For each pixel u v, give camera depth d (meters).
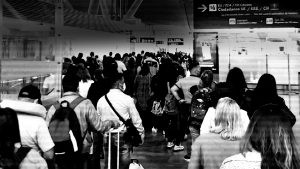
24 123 2.38
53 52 5.09
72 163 2.89
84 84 5.13
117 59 8.59
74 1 8.74
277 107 1.61
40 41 5.05
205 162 2.22
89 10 9.07
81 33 9.12
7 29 5.07
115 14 9.71
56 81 4.86
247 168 1.54
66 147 2.83
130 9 9.83
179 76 6.60
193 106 4.35
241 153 1.62
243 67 9.12
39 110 2.50
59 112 2.89
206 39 9.73
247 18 9.62
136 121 3.57
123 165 3.55
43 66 4.89
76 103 3.08
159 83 6.22
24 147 2.17
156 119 7.14
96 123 3.16
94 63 7.55
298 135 2.61
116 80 3.60
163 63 6.26
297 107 7.75
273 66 8.53
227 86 3.13
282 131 1.51
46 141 2.43
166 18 9.91
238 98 3.22
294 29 9.48
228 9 9.66
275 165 1.47
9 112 1.92
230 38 9.58
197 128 4.32
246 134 1.61
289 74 8.31
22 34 5.07
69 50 8.91
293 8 9.44
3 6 5.05
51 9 5.31
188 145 5.23
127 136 3.55
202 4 9.74
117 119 3.52
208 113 3.05
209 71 4.45
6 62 4.69
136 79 7.36
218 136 2.23
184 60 9.38
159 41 9.98
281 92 8.23
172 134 5.85
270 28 9.51
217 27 9.69
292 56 8.37
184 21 9.85
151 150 5.88
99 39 9.59
